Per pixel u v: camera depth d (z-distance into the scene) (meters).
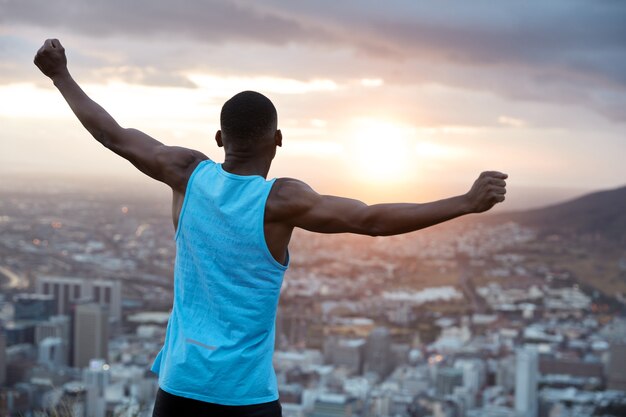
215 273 2.14
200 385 2.12
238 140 2.20
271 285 2.15
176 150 2.31
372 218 2.07
